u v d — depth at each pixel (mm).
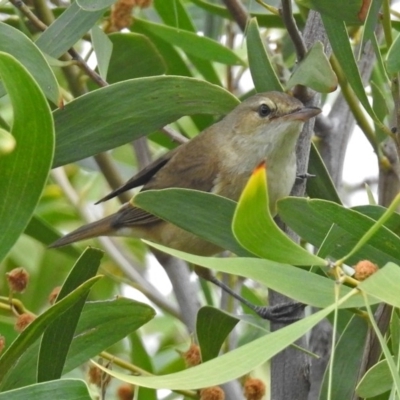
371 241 5660
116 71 8766
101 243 9773
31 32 9305
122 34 8406
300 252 4625
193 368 4449
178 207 5988
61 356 5676
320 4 6387
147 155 9938
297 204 5852
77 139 6914
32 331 5152
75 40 7309
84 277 5707
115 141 6988
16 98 4945
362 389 5355
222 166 9484
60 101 6492
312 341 8547
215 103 7027
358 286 4469
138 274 9672
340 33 6320
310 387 7793
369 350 5988
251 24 7426
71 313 5633
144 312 6098
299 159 8141
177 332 11102
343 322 7699
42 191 5273
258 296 10406
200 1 9594
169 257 9078
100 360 7008
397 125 6047
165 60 9781
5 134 4473
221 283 9070
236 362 4414
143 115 6973
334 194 7926
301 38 7094
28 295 10344
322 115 9391
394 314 5562
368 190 7102
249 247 4605
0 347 5777
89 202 11852
